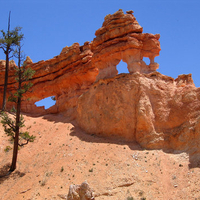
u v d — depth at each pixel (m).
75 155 20.98
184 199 15.73
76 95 29.70
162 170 18.33
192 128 19.64
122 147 20.83
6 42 30.45
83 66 29.67
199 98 20.78
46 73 33.41
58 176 19.11
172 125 21.06
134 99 22.55
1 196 18.92
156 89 22.55
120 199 16.28
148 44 24.36
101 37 26.02
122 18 24.94
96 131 23.64
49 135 25.95
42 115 32.25
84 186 15.65
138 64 23.58
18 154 23.53
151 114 21.62
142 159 19.42
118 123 22.47
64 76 31.42
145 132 21.23
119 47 24.27
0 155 24.17
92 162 19.83
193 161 18.12
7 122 23.08
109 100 23.52
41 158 22.28
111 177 17.98
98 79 25.45
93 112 24.38
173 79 23.62
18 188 19.17
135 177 17.78
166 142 20.44
